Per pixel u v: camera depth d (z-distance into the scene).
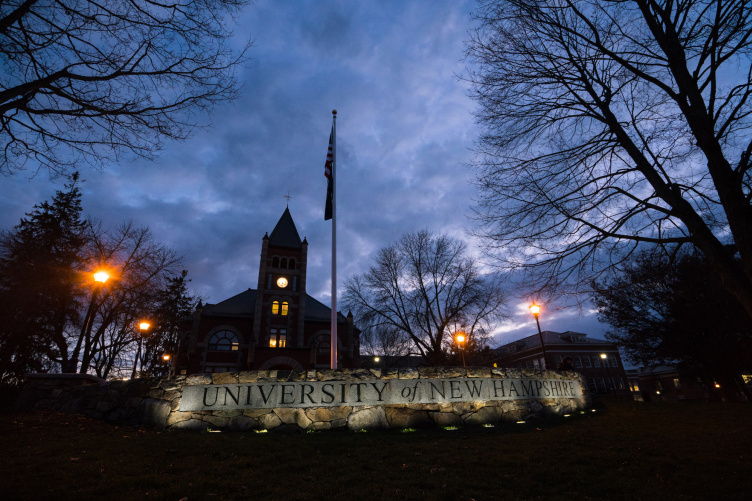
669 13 5.66
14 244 21.14
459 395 10.26
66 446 6.57
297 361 33.28
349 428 9.09
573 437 8.12
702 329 21.59
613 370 55.66
